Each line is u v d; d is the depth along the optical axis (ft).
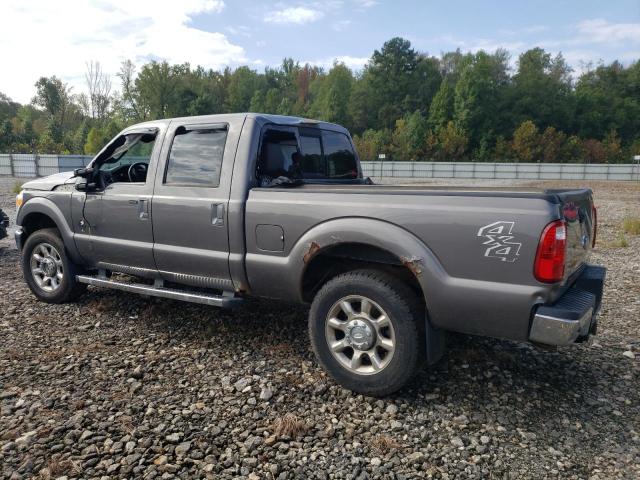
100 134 217.15
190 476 8.92
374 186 13.66
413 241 10.99
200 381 12.59
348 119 327.67
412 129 260.01
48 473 8.89
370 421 10.86
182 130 14.93
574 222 10.80
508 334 10.32
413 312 11.15
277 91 396.57
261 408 11.32
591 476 9.17
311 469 9.20
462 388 12.45
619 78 310.24
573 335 9.70
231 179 13.64
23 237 19.29
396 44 318.24
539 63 323.57
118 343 14.99
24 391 11.93
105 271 17.29
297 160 15.37
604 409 11.59
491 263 10.25
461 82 274.16
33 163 114.21
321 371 13.21
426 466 9.36
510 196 10.19
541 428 10.76
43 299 18.65
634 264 27.68
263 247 13.10
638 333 16.42
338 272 13.05
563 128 289.33
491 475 9.14
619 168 165.58
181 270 14.83
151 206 15.10
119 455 9.49
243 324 16.58
